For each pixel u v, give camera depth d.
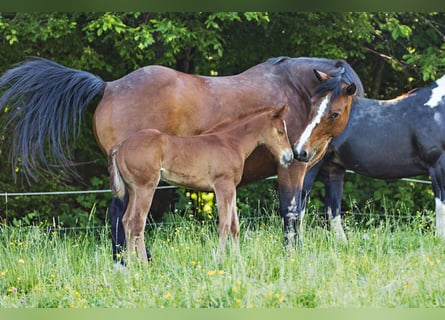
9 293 11.53
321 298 10.08
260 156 13.36
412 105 14.91
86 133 18.81
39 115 12.55
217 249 12.20
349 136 14.93
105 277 11.25
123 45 17.06
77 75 12.66
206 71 19.44
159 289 10.56
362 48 19.06
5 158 18.52
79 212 18.59
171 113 12.52
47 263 12.61
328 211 15.30
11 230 15.72
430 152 14.68
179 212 18.27
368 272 11.55
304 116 13.42
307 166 13.46
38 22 16.59
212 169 12.31
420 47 19.67
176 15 17.39
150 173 11.98
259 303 9.91
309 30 18.17
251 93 13.05
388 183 19.39
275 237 13.70
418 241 13.75
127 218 12.20
